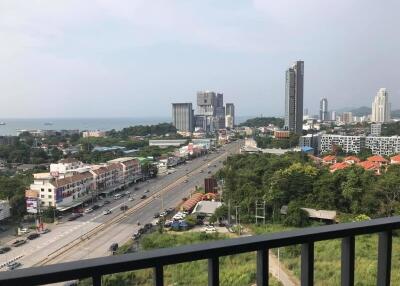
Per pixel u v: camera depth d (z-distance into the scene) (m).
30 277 1.16
